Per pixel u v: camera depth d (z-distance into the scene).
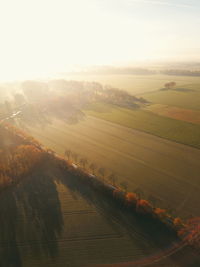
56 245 46.91
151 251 44.41
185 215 53.22
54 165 74.88
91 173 70.75
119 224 51.06
